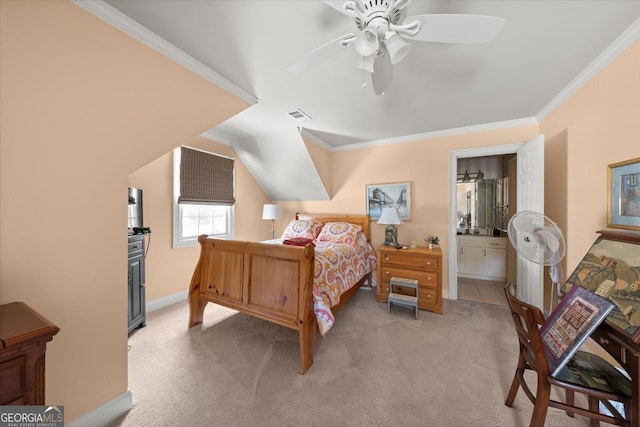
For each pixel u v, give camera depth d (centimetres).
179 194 298
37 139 105
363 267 319
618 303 107
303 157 348
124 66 133
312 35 143
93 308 125
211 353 189
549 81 195
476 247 406
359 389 151
